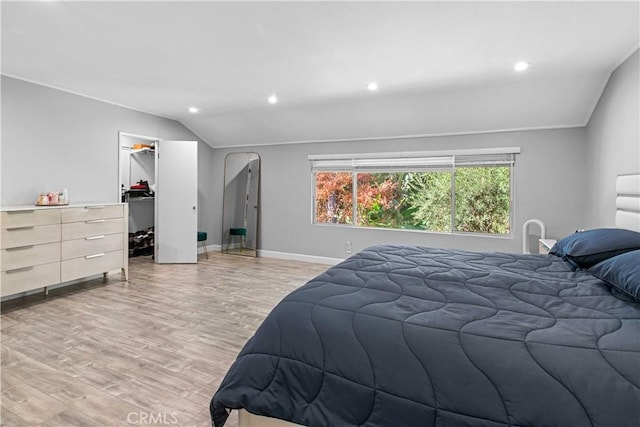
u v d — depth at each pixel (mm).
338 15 2322
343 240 5566
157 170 5484
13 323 2990
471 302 1423
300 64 3225
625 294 1468
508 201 4609
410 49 2850
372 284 1666
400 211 5266
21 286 3338
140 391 1999
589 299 1452
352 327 1270
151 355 2438
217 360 2381
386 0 2129
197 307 3455
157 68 3393
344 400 1174
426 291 1559
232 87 3969
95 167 4559
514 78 3531
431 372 1086
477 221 4785
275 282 4445
